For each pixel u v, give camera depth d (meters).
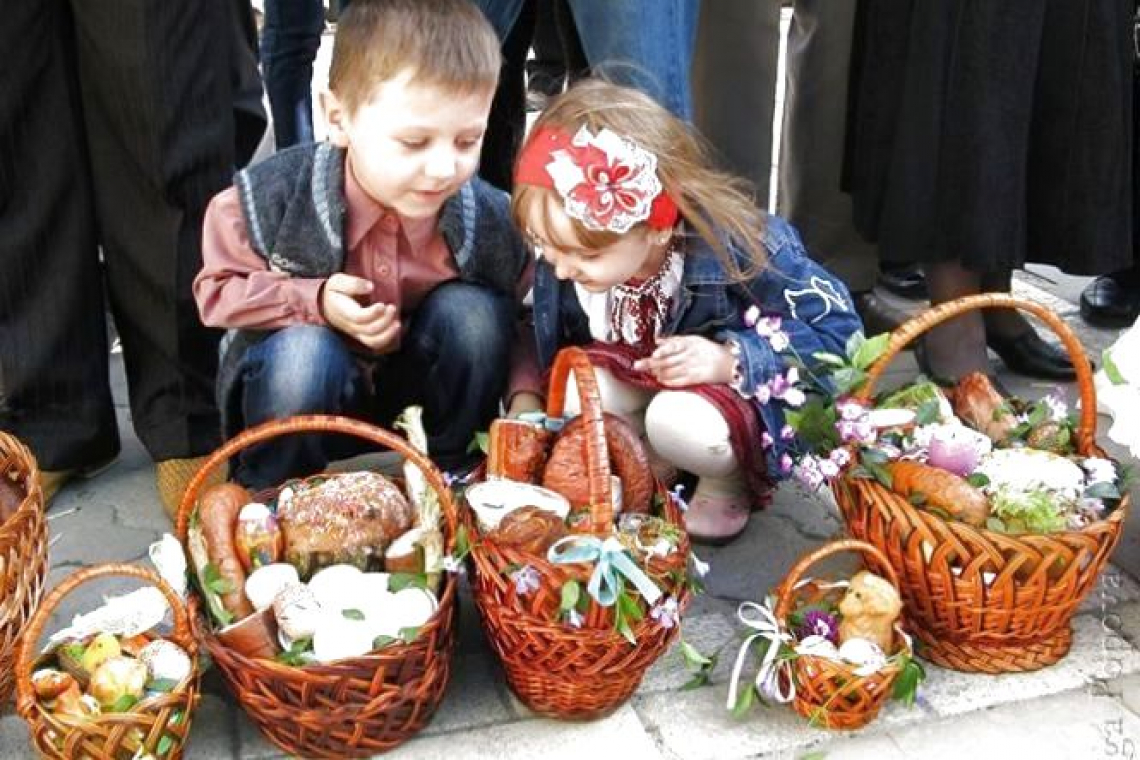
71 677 1.53
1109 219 2.29
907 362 2.72
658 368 1.91
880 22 2.32
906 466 1.73
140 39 1.92
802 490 2.24
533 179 1.71
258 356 1.88
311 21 3.06
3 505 1.71
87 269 2.13
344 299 1.83
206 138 2.03
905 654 1.63
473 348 1.94
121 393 2.61
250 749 1.63
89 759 1.49
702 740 1.64
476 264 1.95
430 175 1.70
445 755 1.61
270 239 1.86
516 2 2.13
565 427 1.72
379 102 1.68
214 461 1.62
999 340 2.64
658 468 2.08
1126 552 2.04
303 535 1.65
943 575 1.68
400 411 2.07
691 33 2.15
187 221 2.06
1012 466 1.74
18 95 1.98
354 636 1.53
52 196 2.05
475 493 1.63
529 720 1.68
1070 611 1.75
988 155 2.21
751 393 1.91
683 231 1.88
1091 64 2.22
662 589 1.58
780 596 1.66
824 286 1.93
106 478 2.28
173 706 1.52
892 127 2.34
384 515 1.67
